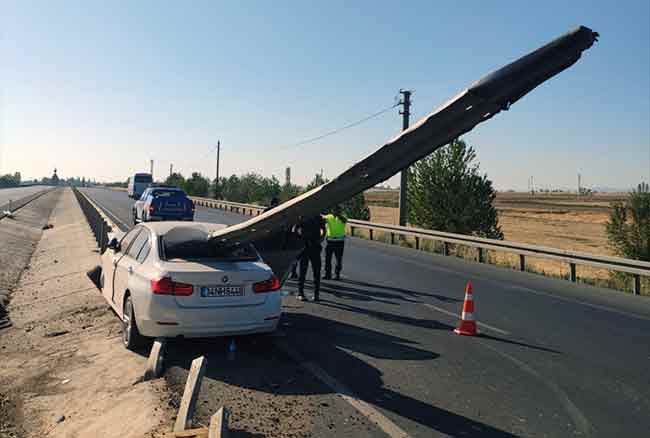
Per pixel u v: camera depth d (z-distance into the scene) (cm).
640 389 521
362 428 413
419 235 1934
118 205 4562
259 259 646
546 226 5241
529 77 361
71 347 695
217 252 636
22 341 778
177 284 548
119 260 710
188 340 646
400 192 2323
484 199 1944
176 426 389
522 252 1470
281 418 427
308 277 1201
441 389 507
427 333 720
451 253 1841
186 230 655
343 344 651
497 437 406
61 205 5294
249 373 534
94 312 879
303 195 517
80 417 473
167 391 475
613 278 1362
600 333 756
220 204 4756
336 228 1156
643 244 1410
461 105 375
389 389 502
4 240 2008
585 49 351
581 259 1286
